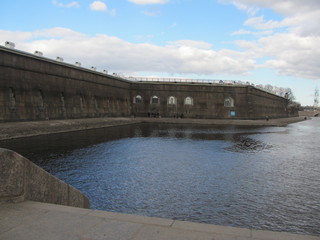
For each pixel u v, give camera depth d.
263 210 9.80
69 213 4.74
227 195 11.35
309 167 16.83
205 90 67.88
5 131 23.83
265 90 82.38
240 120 62.69
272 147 25.14
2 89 29.17
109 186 12.36
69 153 19.45
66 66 41.19
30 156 17.84
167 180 13.45
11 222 4.37
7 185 5.06
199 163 17.41
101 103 52.97
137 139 28.64
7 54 29.91
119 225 4.29
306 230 8.31
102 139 27.48
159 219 4.54
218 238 3.87
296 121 87.75
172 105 67.94
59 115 38.94
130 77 68.31
